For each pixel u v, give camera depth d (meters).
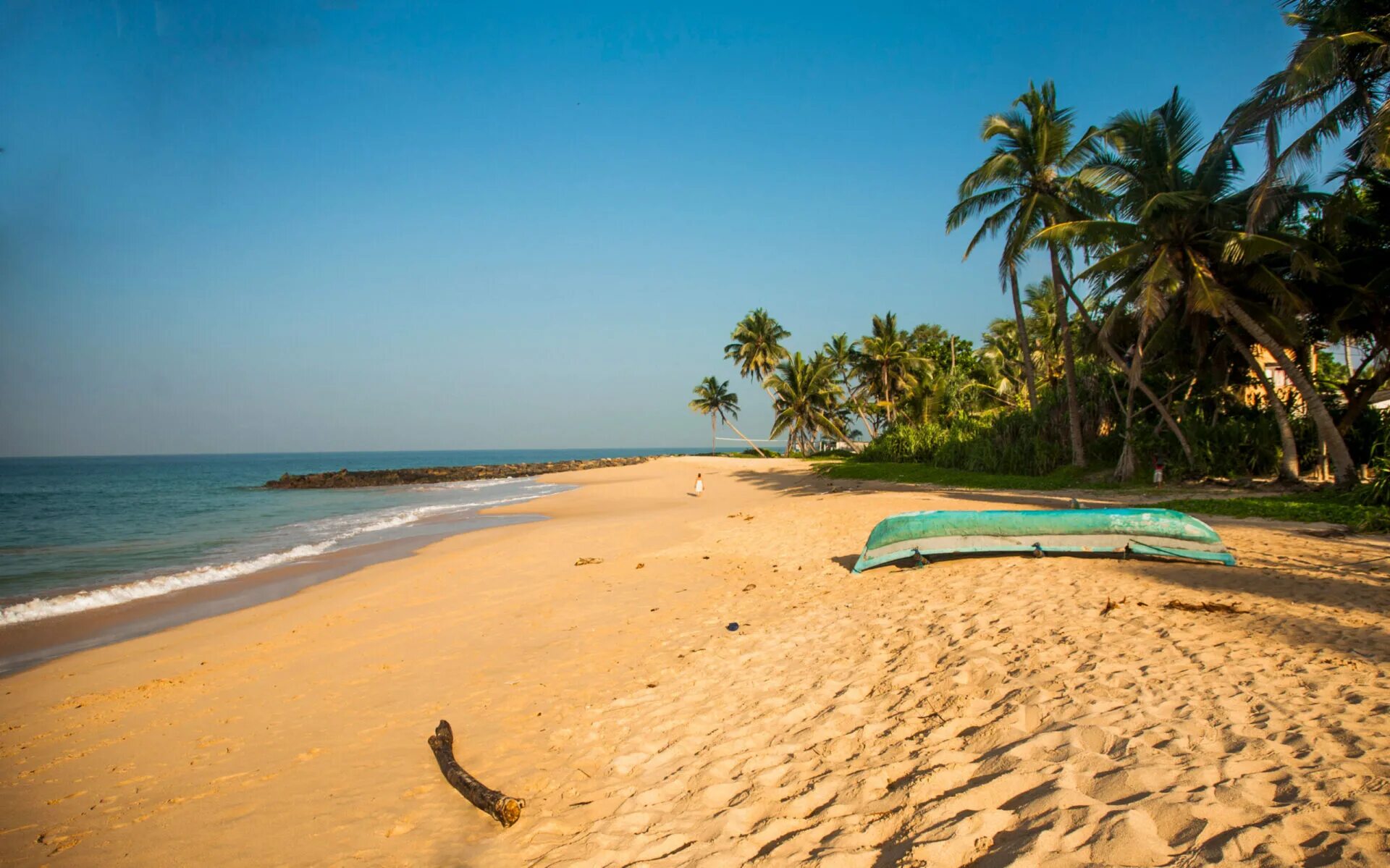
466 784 4.64
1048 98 24.61
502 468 83.38
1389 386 24.42
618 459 100.31
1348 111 14.84
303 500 41.00
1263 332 18.03
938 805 3.47
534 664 7.30
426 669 7.49
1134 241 21.17
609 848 3.74
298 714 6.48
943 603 7.54
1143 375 25.22
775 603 8.87
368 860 3.98
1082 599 7.07
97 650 9.50
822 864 3.19
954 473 28.81
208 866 4.07
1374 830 2.67
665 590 10.41
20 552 19.03
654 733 5.27
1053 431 27.58
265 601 12.29
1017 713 4.46
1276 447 20.72
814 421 61.44
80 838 4.49
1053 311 38.56
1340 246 19.00
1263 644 5.27
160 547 19.95
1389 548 9.45
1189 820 2.93
